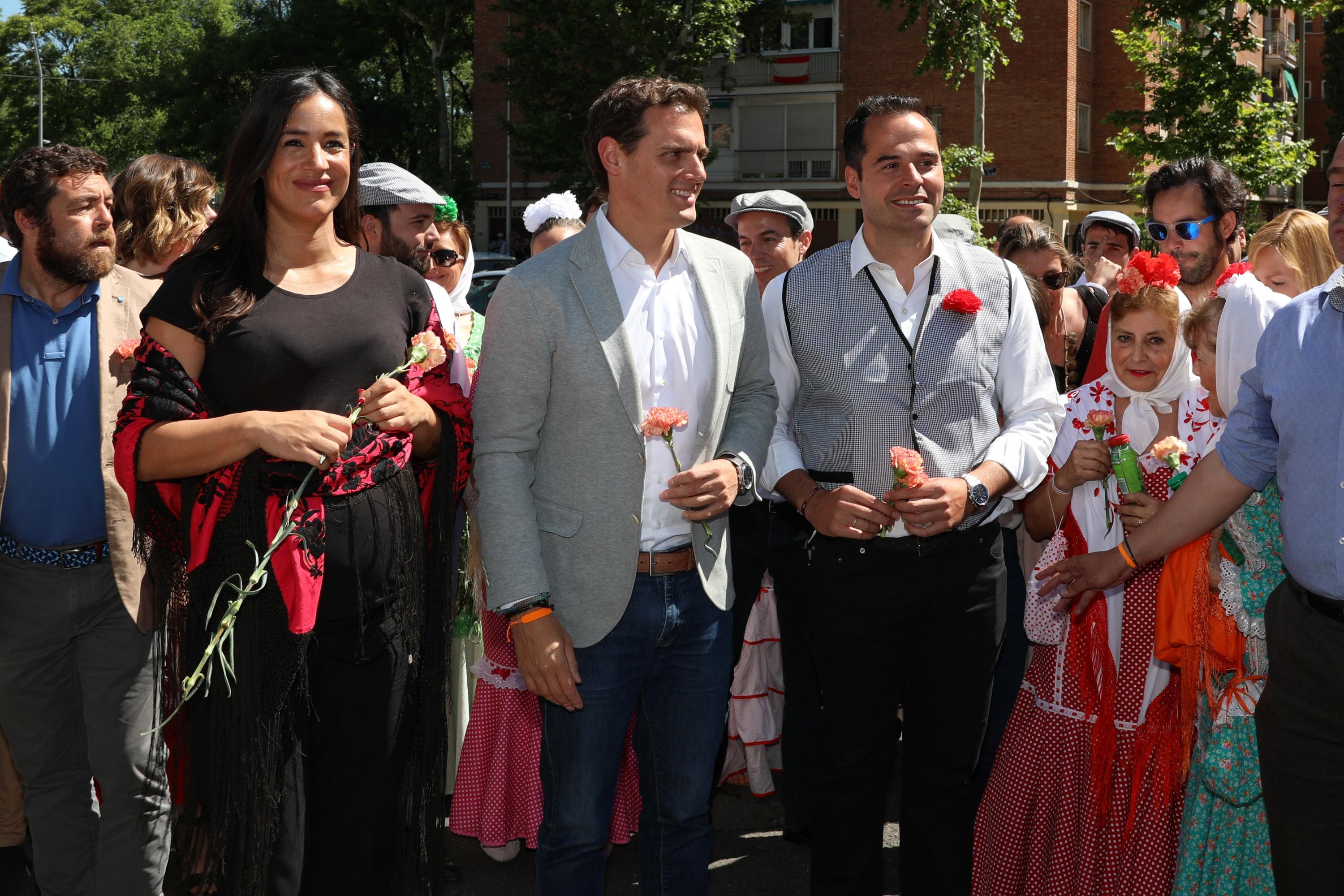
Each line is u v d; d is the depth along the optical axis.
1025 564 4.03
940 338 3.12
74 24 62.62
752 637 4.46
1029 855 3.31
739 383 3.04
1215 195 4.05
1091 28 30.33
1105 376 3.34
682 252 2.89
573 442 2.74
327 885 2.64
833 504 3.04
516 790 3.92
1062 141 29.28
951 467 3.12
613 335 2.72
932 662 3.17
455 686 4.20
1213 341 3.04
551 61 27.39
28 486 3.13
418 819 2.70
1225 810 2.91
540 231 4.75
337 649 2.56
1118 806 3.18
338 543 2.53
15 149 63.72
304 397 2.54
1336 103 30.59
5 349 3.15
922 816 3.25
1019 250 4.74
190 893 3.51
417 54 41.28
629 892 3.82
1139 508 3.10
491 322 2.76
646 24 26.89
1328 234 3.42
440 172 39.19
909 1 22.39
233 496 2.51
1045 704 3.29
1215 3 20.12
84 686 3.21
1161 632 2.99
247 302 2.49
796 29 32.50
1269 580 2.82
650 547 2.81
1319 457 2.39
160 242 3.77
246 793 2.46
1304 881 2.54
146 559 2.80
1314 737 2.46
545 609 2.66
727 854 4.06
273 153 2.51
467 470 2.80
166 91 41.41
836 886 3.26
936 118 30.75
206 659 2.33
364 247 2.84
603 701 2.77
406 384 2.68
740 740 4.60
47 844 3.32
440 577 2.75
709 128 34.41
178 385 2.50
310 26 40.50
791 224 4.73
